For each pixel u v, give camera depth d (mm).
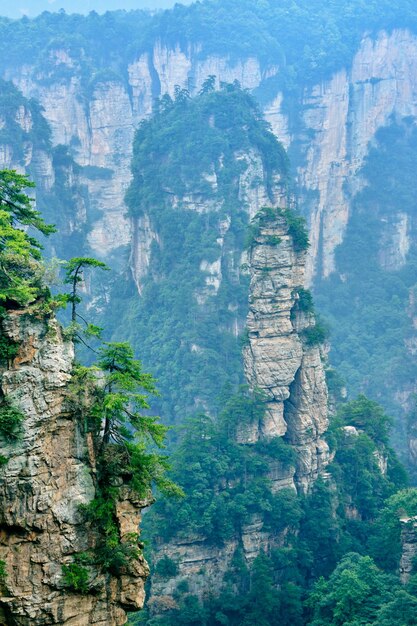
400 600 131000
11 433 74375
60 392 76125
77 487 76062
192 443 163875
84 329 83250
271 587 152625
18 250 82812
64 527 75250
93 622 76562
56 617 75125
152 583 152125
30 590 74562
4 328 75938
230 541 158500
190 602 150875
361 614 135875
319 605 142500
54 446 75875
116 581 77625
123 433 81250
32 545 74812
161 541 155250
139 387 83688
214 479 160625
